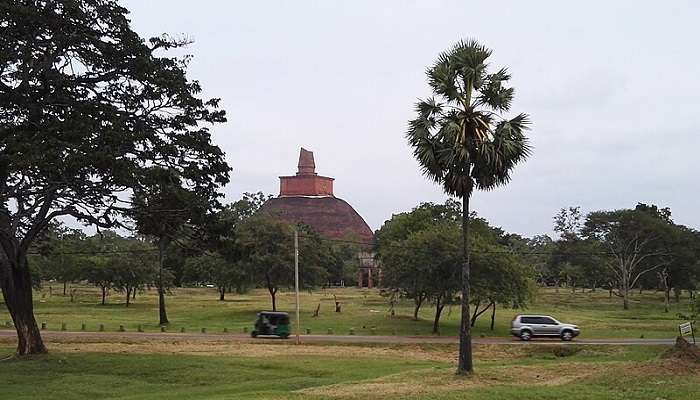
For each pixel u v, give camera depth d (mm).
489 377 23688
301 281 70938
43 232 36312
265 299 97312
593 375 22969
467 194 25234
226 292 112312
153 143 28906
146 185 27562
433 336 50406
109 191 28641
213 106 31453
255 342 43312
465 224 25188
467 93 25141
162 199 30406
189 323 59469
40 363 29906
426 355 38031
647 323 63031
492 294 52344
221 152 31469
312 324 58906
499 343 44344
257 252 69875
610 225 87375
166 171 27922
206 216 31984
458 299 55594
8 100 26266
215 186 32125
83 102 28031
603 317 71562
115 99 29578
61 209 30500
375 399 18750
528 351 40688
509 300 53031
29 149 24031
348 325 58094
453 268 53219
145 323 58625
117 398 22656
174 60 31172
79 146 25188
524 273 53750
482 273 53062
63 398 23078
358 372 28828
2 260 31359
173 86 29484
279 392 21141
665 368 22875
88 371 28469
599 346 42031
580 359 37281
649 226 84938
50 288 109938
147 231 32719
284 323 46812
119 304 83812
